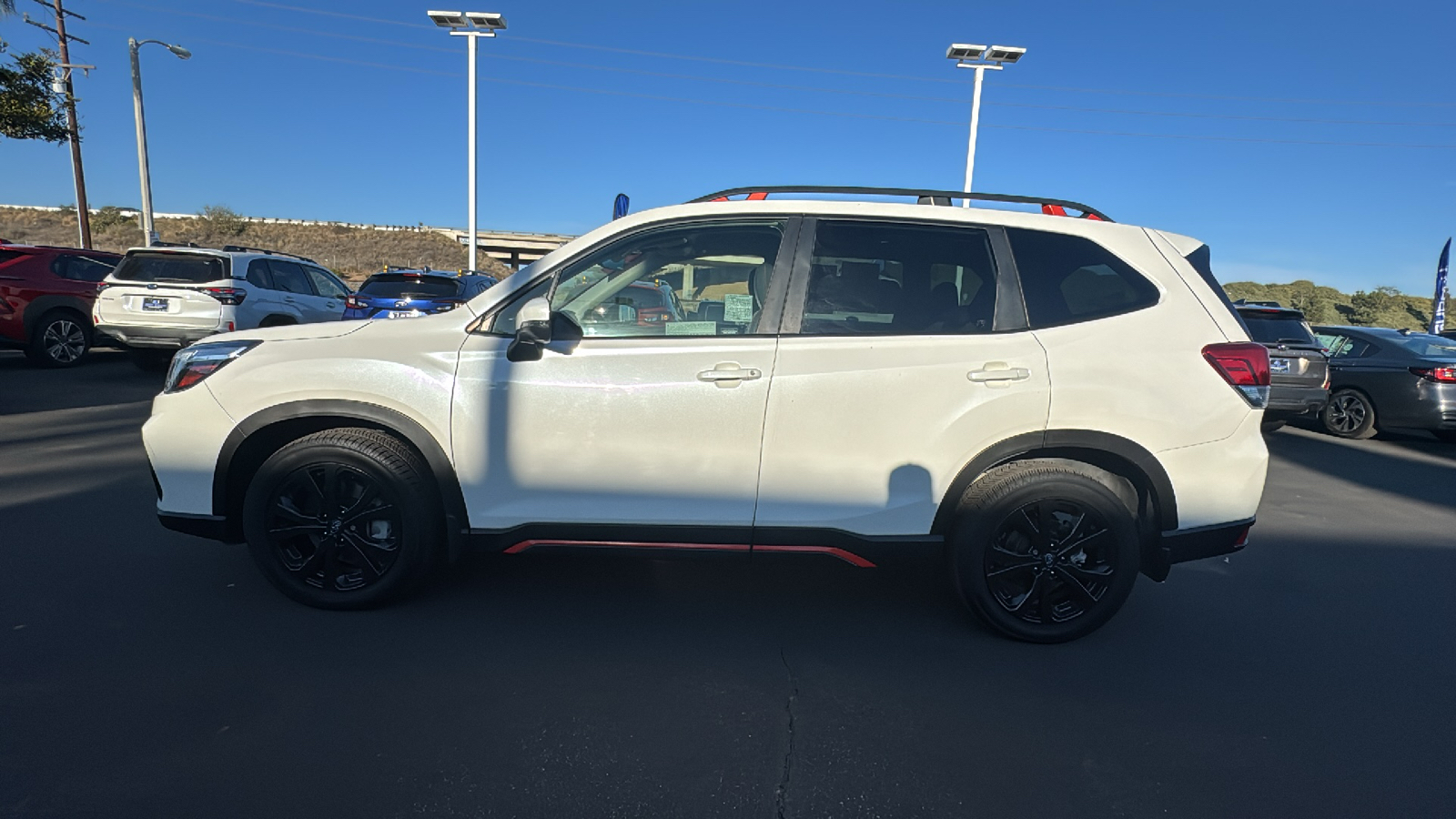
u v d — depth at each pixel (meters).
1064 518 3.54
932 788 2.58
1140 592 4.39
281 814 2.34
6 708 2.80
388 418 3.45
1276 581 4.66
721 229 3.60
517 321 3.34
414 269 13.51
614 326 3.52
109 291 10.56
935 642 3.63
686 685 3.17
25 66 14.52
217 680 3.04
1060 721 3.01
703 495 3.46
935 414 3.42
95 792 2.39
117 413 8.41
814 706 3.05
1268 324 9.67
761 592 4.14
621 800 2.46
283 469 3.49
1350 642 3.82
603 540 3.50
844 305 3.52
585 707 2.98
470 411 3.43
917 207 3.64
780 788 2.55
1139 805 2.54
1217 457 3.46
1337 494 7.04
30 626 3.42
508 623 3.64
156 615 3.56
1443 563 5.06
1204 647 3.70
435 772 2.56
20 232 51.66
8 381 10.16
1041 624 3.61
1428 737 2.98
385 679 3.11
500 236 68.62
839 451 3.43
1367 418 10.25
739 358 3.42
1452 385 9.64
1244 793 2.62
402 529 3.54
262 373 3.46
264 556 3.58
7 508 5.02
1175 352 3.46
